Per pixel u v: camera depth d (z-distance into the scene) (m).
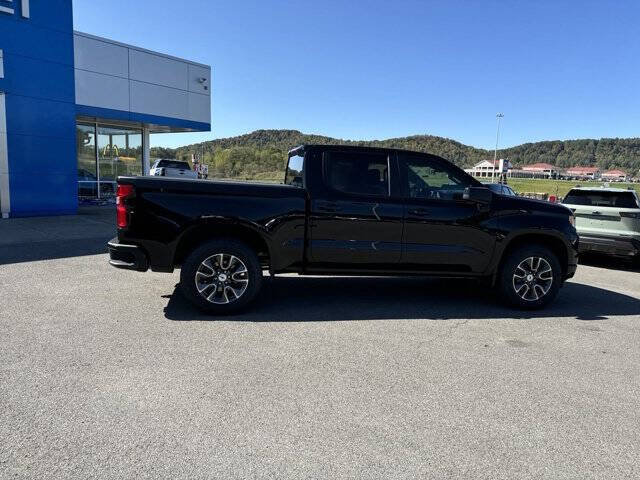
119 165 21.00
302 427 3.19
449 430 3.23
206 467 2.73
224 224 5.52
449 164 6.17
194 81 20.67
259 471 2.72
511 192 18.81
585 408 3.61
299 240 5.70
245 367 4.12
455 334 5.23
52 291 6.36
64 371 3.91
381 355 4.52
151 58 18.89
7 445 2.86
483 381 4.02
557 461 2.93
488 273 6.23
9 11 13.30
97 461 2.75
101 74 17.31
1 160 13.70
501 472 2.80
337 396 3.65
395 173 5.98
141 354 4.32
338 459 2.86
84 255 8.84
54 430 3.04
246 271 5.55
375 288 7.32
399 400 3.62
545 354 4.71
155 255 5.41
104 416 3.23
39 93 14.25
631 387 4.00
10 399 3.42
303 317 5.64
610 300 7.16
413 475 2.73
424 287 7.51
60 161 14.98
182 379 3.84
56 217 14.77
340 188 5.82
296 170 6.24
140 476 2.63
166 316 5.47
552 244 6.54
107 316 5.40
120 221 5.39
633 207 10.13
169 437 3.02
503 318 5.94
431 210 5.95
